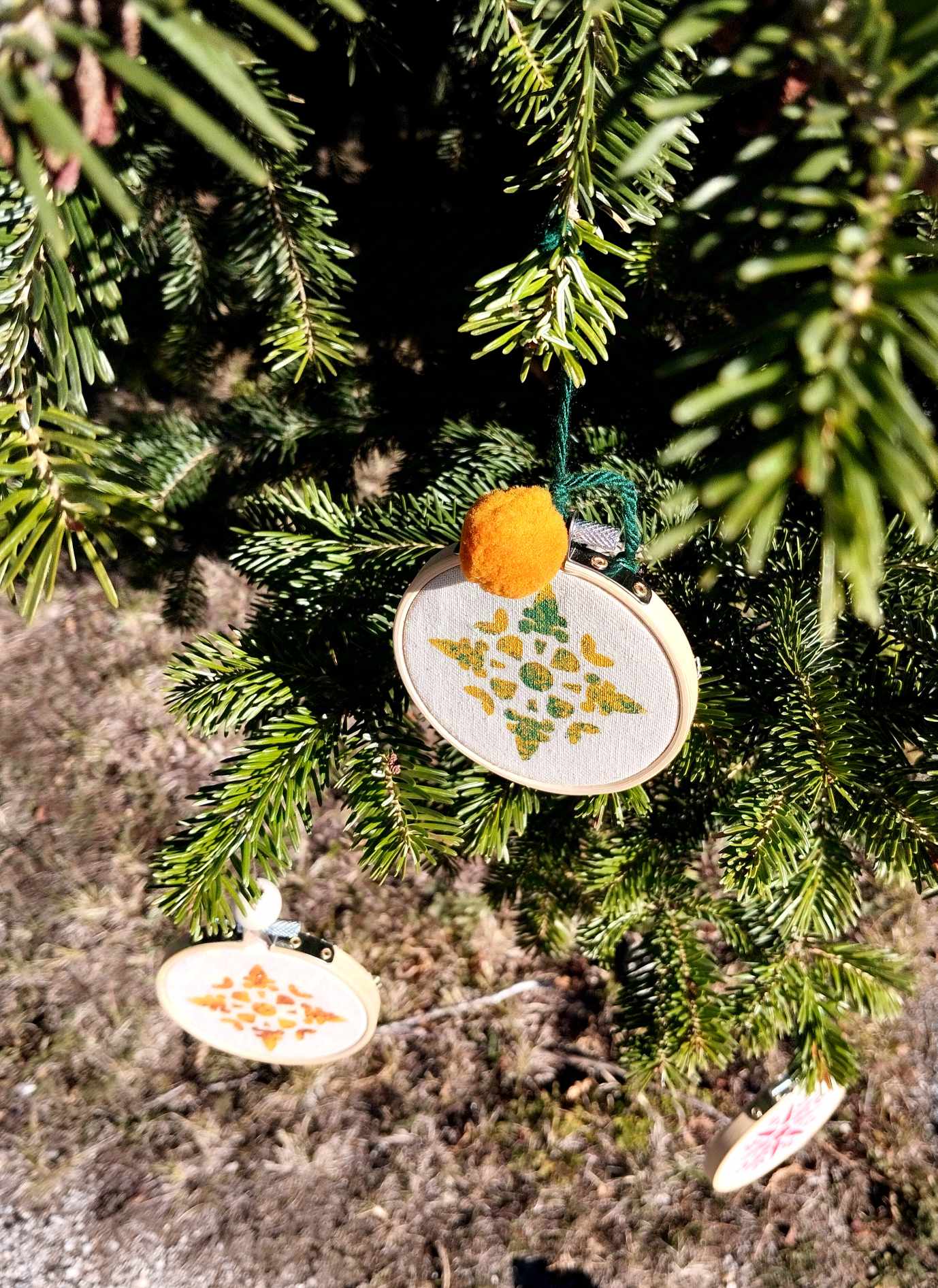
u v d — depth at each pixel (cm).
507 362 49
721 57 23
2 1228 64
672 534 22
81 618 87
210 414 56
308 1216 65
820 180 23
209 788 39
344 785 40
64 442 32
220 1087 69
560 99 32
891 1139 68
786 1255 64
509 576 31
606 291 32
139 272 40
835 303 22
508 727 37
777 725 39
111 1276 63
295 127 38
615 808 43
